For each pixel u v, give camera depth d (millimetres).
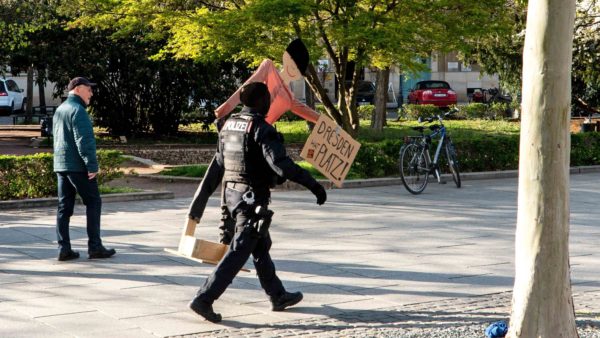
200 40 34438
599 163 38562
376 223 23453
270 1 31281
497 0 34719
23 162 27422
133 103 53094
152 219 24188
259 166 13766
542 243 11602
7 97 78625
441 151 34156
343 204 27047
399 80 91125
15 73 53656
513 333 11945
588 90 54531
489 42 51750
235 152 13805
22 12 45281
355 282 16766
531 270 11703
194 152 45000
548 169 11453
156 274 17359
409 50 34906
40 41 50188
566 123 11453
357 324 13875
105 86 52062
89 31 49500
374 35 32312
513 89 57406
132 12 36000
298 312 14625
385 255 19266
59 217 18688
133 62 50125
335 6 34156
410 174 29812
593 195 29484
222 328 13656
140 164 39781
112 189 29188
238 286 16422
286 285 16516
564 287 11742
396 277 17188
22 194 27531
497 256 19203
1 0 45000
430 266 18172
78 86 18609
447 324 13820
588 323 13805
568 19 11242
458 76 103812
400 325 13781
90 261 18609
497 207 26547
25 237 21484
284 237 21375
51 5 46406
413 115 70125
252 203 13766
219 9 36281
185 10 35812
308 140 14617
